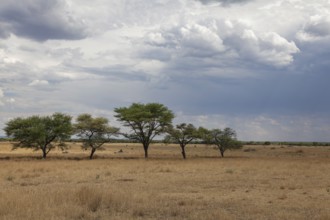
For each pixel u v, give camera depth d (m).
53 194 14.27
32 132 53.97
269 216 12.12
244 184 21.97
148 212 12.57
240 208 13.70
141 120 58.00
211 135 67.38
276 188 20.16
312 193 18.20
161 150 103.44
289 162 42.84
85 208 12.20
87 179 24.39
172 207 13.34
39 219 10.38
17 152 82.12
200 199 15.90
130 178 25.23
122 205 13.03
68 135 57.38
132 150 100.94
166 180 23.95
